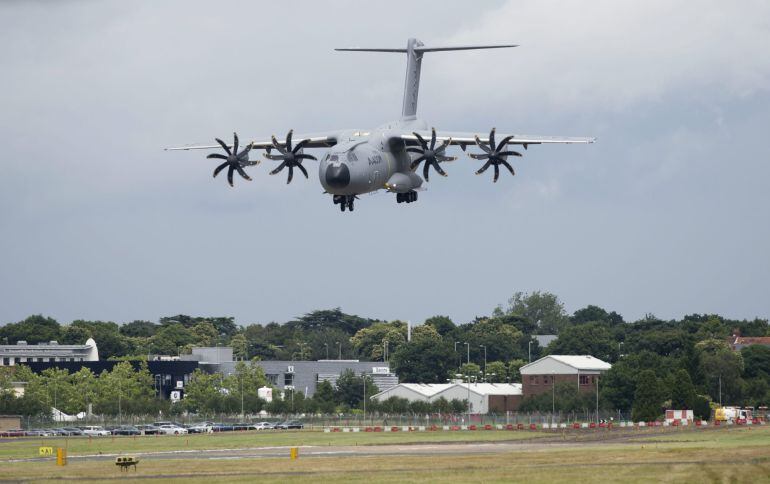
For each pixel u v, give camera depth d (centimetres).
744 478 18100
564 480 18112
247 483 18538
